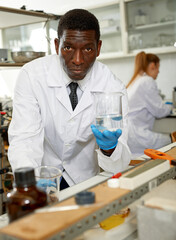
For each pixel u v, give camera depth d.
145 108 3.38
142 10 4.26
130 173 0.86
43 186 0.92
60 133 1.48
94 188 0.82
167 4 4.07
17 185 0.73
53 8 4.97
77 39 1.09
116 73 4.93
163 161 0.98
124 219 0.92
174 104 4.02
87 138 1.52
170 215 0.71
